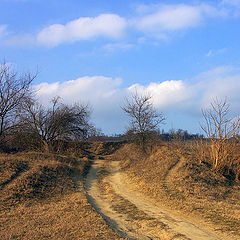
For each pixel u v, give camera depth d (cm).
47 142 3278
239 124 2177
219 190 1680
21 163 2159
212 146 2227
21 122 3002
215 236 880
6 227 998
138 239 873
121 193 1739
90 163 3250
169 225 1020
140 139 3067
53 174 2069
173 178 1836
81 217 1095
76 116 3538
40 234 890
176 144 3020
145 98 3088
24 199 1495
